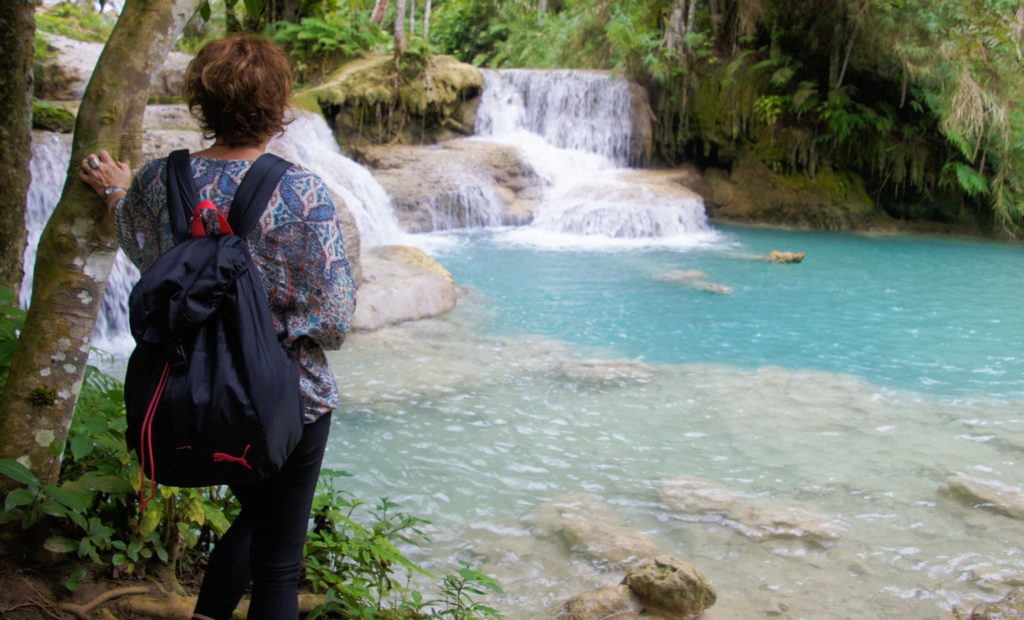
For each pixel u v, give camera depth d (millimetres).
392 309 7711
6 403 2166
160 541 2480
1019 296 9977
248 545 2012
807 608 3238
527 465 4602
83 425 2355
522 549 3668
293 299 1768
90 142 2096
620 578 3434
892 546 3758
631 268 11062
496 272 10516
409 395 5680
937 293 10086
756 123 16266
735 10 16734
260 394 1597
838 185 16203
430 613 2961
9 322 2482
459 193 13781
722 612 3191
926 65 14672
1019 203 15070
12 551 2209
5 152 2727
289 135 11977
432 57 15664
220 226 1709
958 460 4781
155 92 13992
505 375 6242
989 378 6527
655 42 16250
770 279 10688
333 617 2496
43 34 13461
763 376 6395
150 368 1627
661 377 6309
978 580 3457
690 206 14531
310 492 1925
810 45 16031
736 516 4008
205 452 1584
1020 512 4082
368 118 14781
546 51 21359
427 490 4238
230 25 13594
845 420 5449
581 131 16797
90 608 2184
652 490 4320
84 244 2148
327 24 15336
